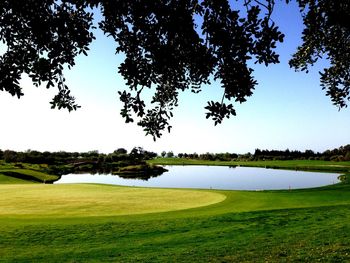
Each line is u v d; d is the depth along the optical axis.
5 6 5.84
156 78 7.13
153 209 23.19
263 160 151.50
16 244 14.88
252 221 18.17
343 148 126.44
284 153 156.25
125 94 6.79
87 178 82.00
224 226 17.39
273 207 23.38
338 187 34.81
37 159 121.38
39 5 5.90
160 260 12.39
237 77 5.85
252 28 5.55
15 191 34.41
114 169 113.00
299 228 16.16
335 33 7.85
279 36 5.57
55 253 13.62
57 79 6.95
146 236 15.98
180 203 25.92
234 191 33.53
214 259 12.22
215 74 6.14
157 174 93.62
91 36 6.50
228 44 5.59
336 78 8.95
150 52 6.29
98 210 22.92
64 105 7.19
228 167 118.75
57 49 6.34
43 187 38.72
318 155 138.50
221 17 5.51
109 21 6.18
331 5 6.00
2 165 90.12
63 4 6.15
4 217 20.23
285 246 13.33
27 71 6.67
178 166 137.00
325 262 11.22
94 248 14.23
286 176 72.75
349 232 14.67
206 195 30.38
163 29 5.68
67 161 131.75
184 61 6.21
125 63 6.48
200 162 157.38
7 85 6.45
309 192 31.22
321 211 19.78
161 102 7.91
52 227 17.50
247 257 12.26
